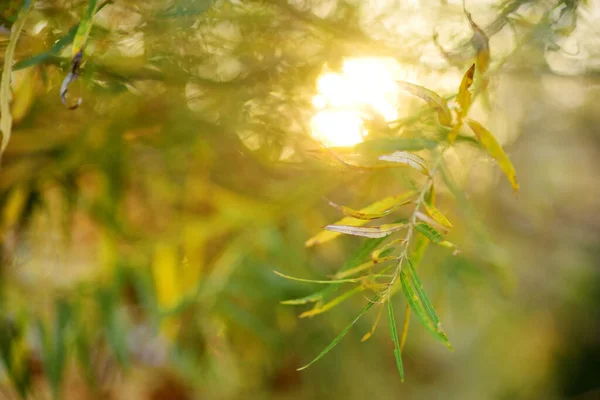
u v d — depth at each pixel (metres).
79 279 1.52
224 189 1.62
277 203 1.62
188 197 1.61
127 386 1.94
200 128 1.35
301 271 1.71
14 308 1.40
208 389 2.01
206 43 1.21
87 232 1.62
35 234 1.43
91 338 1.57
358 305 2.08
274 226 1.65
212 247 1.79
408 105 1.28
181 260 1.65
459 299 2.09
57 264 1.46
